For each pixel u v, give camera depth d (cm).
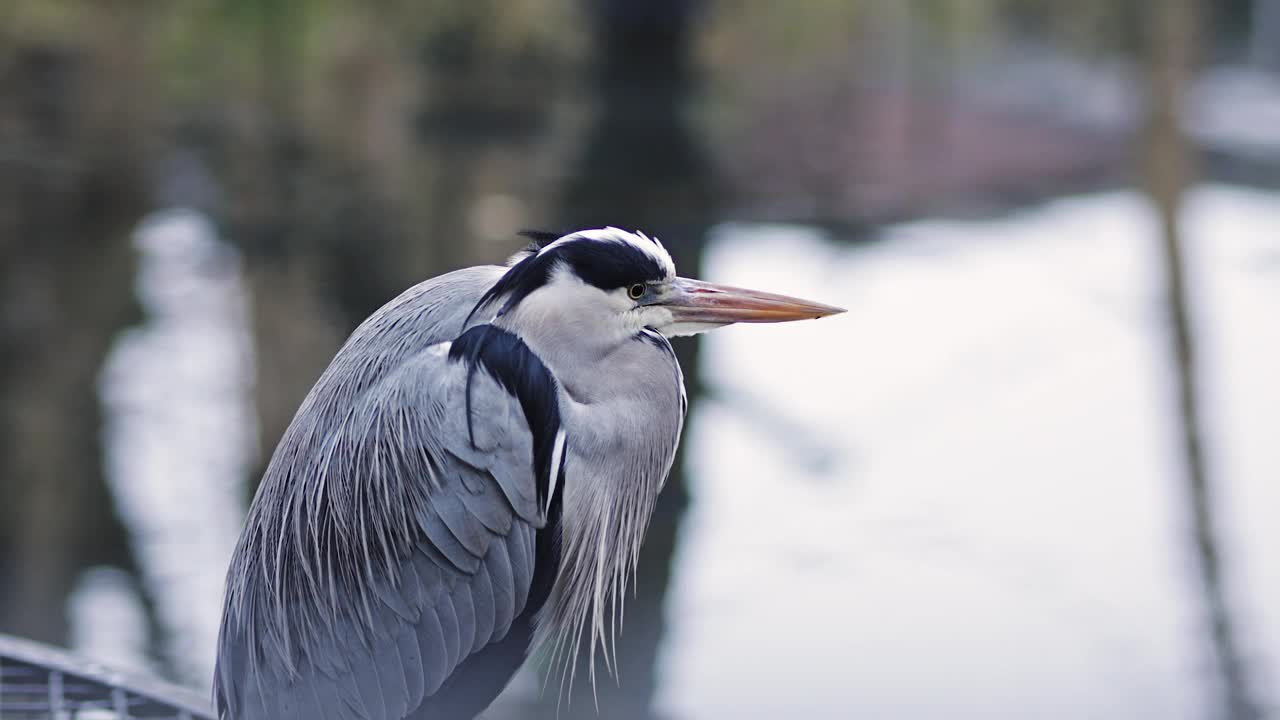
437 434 398
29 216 1748
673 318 434
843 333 1554
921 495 1245
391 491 396
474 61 2273
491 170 1953
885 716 951
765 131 2203
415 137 2055
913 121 2214
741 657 1033
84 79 1850
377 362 412
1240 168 1925
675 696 996
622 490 439
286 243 1683
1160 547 1180
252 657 409
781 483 1270
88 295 1566
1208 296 1561
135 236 1728
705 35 2494
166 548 1160
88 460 1282
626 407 432
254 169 1900
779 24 2583
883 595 1117
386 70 2152
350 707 401
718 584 1117
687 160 1994
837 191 1916
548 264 424
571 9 2417
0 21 1784
